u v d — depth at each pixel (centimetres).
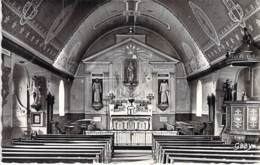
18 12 1366
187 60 2769
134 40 2953
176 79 3025
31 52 1734
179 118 2997
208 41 1969
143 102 2898
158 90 2984
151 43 3022
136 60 2980
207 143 1400
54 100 2367
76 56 2752
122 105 2728
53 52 2116
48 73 2188
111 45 2975
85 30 2455
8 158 970
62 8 1697
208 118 2281
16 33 1484
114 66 2978
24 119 1853
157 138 1614
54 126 2216
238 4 1376
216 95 2081
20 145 1316
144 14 2534
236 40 1631
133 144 2273
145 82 2980
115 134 2389
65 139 1572
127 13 2536
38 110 1975
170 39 2875
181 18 2077
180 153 1051
